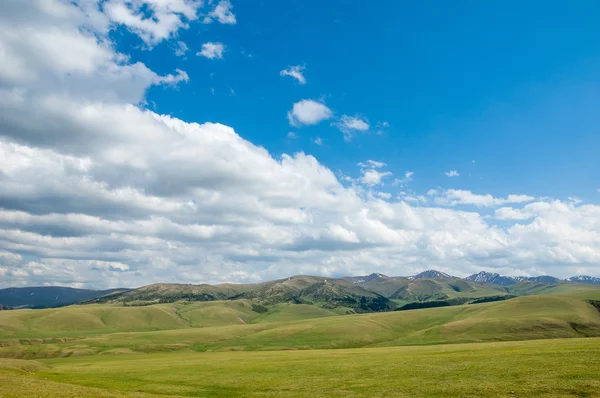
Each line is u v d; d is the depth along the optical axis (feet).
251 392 202.18
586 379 168.35
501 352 265.54
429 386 183.21
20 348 654.53
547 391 159.22
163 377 263.70
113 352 635.25
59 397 155.43
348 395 181.16
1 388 168.96
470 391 168.76
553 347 272.51
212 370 283.38
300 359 326.85
